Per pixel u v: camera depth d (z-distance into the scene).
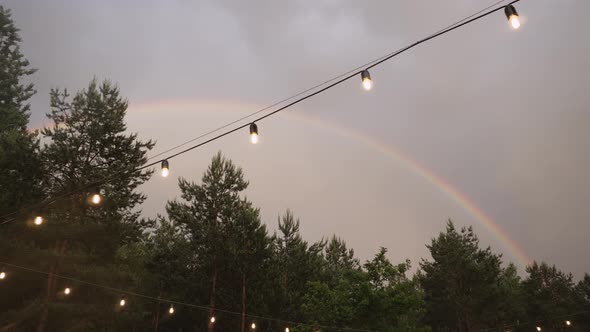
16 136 25.17
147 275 33.59
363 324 24.30
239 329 30.88
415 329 25.34
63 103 26.12
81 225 22.77
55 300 22.39
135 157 25.81
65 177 24.66
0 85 44.38
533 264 61.81
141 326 30.70
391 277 25.31
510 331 48.59
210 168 35.62
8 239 21.92
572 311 53.59
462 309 44.62
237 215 33.75
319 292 27.06
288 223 39.81
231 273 32.22
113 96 26.69
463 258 46.19
